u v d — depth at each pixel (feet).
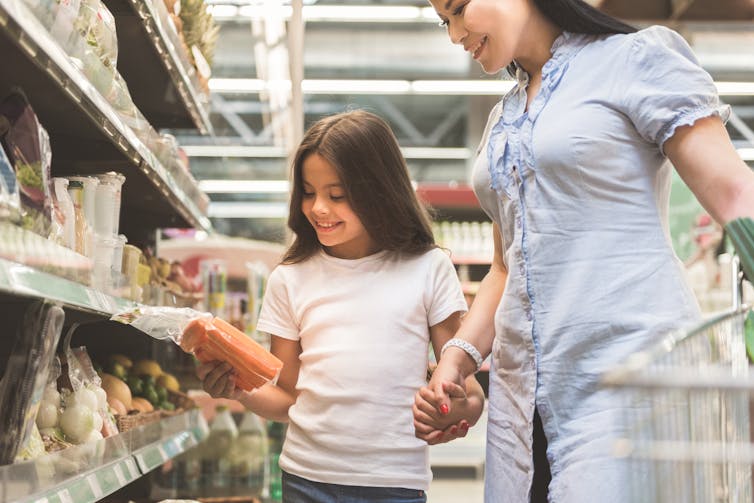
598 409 4.67
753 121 32.27
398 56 34.86
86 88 5.21
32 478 4.52
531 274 4.99
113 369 8.39
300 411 6.06
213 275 12.09
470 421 5.71
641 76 4.77
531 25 5.20
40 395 4.88
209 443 12.16
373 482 5.84
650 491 2.91
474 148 34.19
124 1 7.35
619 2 12.73
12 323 5.61
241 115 14.17
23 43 4.15
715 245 15.46
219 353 5.77
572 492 4.65
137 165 7.30
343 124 6.17
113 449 6.18
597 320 4.73
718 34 14.75
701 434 3.22
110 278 6.33
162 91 9.60
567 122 4.87
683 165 4.63
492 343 5.62
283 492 6.14
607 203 4.81
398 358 6.01
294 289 6.31
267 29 12.22
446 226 22.04
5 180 4.12
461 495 18.40
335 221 6.11
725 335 3.89
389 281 6.18
